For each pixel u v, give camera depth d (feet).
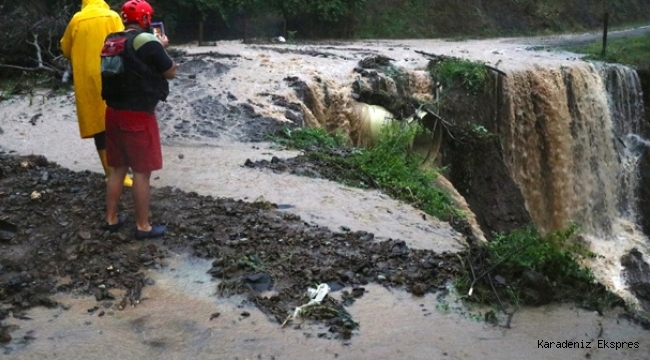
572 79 59.41
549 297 16.89
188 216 21.61
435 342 15.01
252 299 16.84
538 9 108.68
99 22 22.59
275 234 20.54
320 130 36.73
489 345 14.89
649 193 64.64
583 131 60.49
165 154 30.60
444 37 95.40
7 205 21.72
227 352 14.61
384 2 95.81
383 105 42.88
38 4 56.34
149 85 18.90
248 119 36.09
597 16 116.37
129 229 20.30
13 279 17.26
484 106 51.19
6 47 45.70
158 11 69.97
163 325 15.71
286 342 14.98
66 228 20.22
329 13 84.84
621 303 16.93
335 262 18.83
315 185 27.04
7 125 34.83
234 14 76.48
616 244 61.62
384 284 17.72
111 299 16.88
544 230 57.47
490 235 40.93
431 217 25.49
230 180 26.63
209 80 40.70
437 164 42.98
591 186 61.52
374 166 31.63
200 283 17.74
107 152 19.58
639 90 66.80
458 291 17.25
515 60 60.59
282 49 54.90
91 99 22.81
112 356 14.42
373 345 14.87
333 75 43.96
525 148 55.62
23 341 14.87
